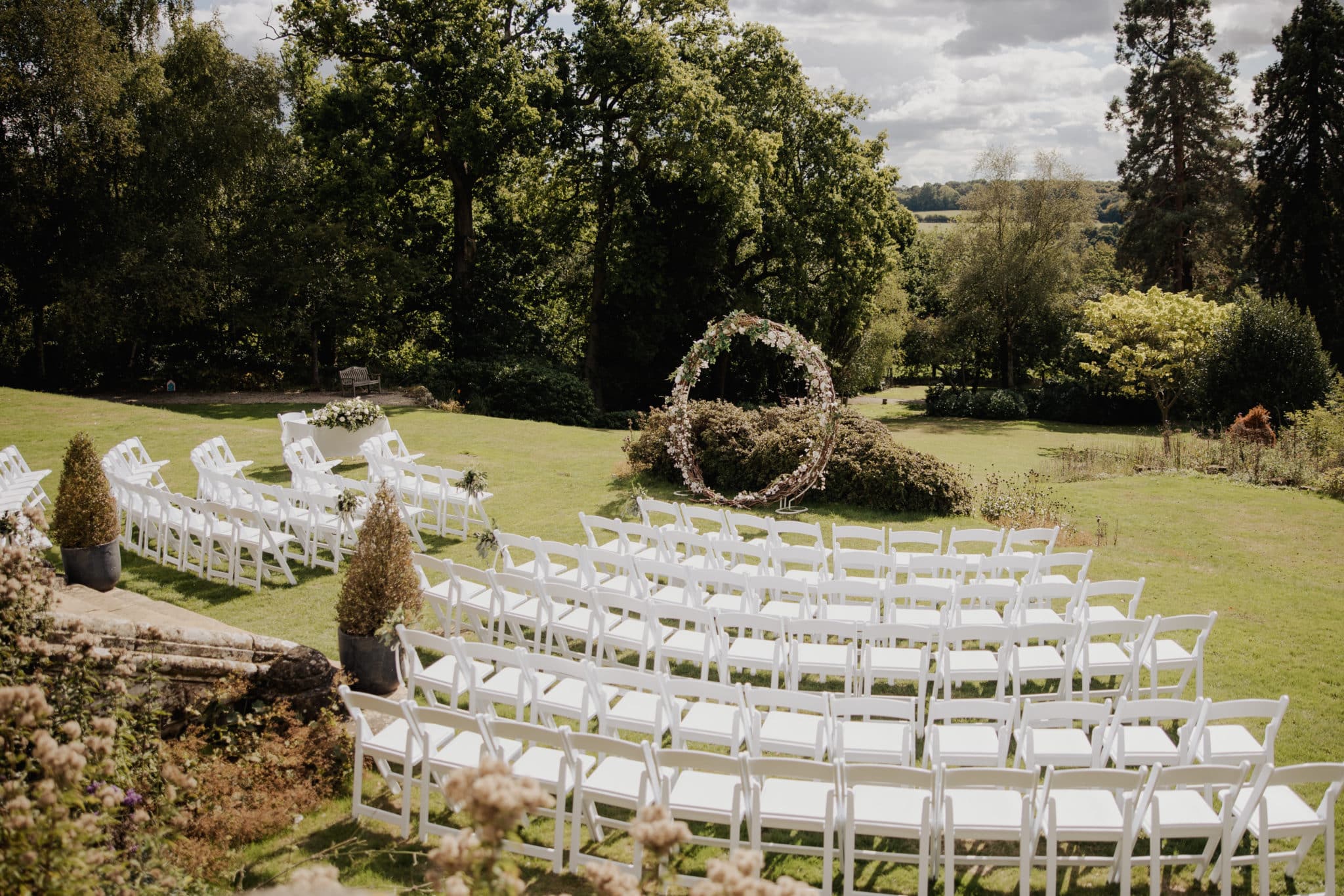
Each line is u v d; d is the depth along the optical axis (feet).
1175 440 69.41
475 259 103.40
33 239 80.12
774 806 17.34
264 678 21.70
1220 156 128.47
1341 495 52.47
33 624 15.78
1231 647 28.68
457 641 20.81
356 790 19.01
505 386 85.71
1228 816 15.90
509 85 86.33
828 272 108.88
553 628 25.91
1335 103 116.47
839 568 29.14
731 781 18.04
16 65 74.49
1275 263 122.83
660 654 24.48
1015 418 125.18
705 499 47.42
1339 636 29.63
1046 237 128.26
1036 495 47.91
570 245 106.73
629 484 49.55
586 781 17.74
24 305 82.23
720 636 23.22
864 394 166.50
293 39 91.15
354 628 23.82
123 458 39.75
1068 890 17.20
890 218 119.96
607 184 97.14
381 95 88.12
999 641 21.83
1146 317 87.86
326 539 35.94
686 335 106.52
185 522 32.27
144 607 26.18
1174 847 18.66
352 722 21.83
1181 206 131.44
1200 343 86.79
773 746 19.48
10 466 37.88
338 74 94.94
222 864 16.40
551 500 45.75
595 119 95.30
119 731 15.79
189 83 85.15
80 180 78.84
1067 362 134.72
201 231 82.43
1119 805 17.56
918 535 32.89
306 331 87.56
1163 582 35.45
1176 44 132.16
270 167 92.79
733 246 112.57
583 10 94.43
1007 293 129.39
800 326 110.22
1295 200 119.85
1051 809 15.80
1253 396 81.10
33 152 77.56
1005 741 18.37
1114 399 119.03
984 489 49.88
